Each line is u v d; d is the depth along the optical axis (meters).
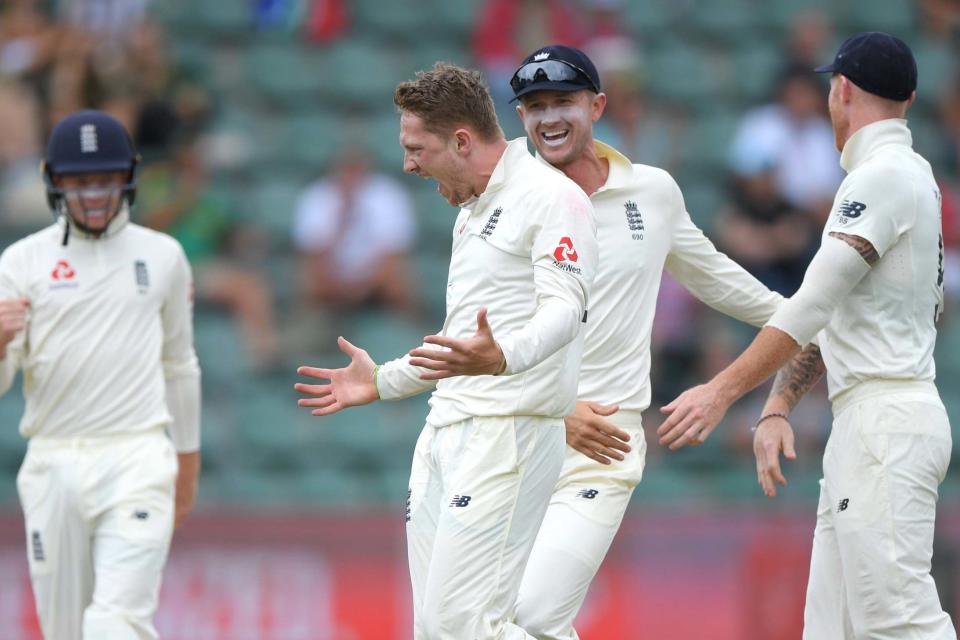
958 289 43.53
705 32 53.03
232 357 40.53
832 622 19.45
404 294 41.53
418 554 18.33
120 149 22.36
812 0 53.78
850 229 18.28
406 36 51.44
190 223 41.38
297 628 31.70
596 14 47.53
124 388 22.38
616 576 32.25
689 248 21.31
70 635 22.77
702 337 38.59
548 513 20.28
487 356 15.84
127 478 22.23
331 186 41.97
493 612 17.72
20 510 31.97
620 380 20.44
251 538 31.92
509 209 17.48
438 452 18.11
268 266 43.19
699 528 32.47
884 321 18.53
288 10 50.62
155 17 48.94
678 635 32.06
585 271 17.05
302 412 39.94
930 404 18.59
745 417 38.81
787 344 18.45
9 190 42.38
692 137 47.66
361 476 39.00
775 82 45.41
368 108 49.25
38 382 22.36
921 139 49.53
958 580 32.44
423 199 45.34
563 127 19.81
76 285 22.31
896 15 53.97
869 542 18.39
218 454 39.16
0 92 43.03
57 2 46.25
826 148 42.12
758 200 39.50
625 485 20.42
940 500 38.75
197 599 31.70
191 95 45.00
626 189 20.53
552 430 17.89
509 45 47.00
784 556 32.41
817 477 37.62
